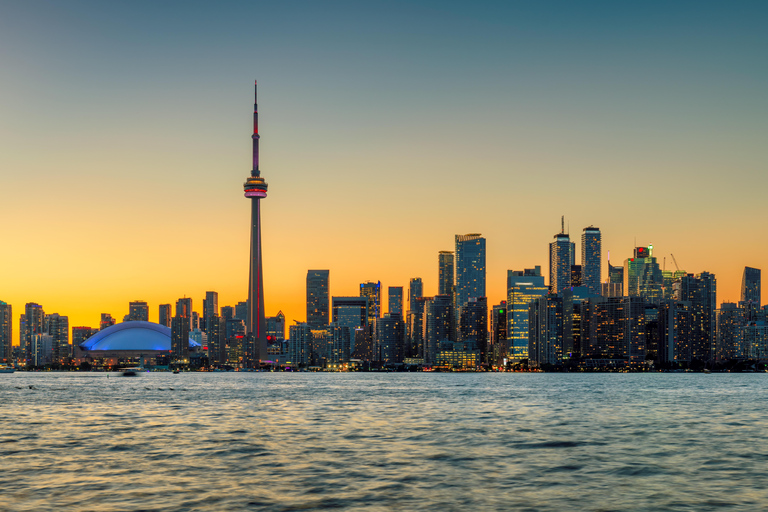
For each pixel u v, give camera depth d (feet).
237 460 285.02
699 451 318.24
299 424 450.71
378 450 316.40
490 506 199.72
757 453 311.88
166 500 206.80
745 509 197.36
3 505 200.13
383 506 199.52
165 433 393.91
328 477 245.04
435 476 247.29
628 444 343.26
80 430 415.23
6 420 494.18
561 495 215.10
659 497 212.64
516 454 304.09
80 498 209.46
